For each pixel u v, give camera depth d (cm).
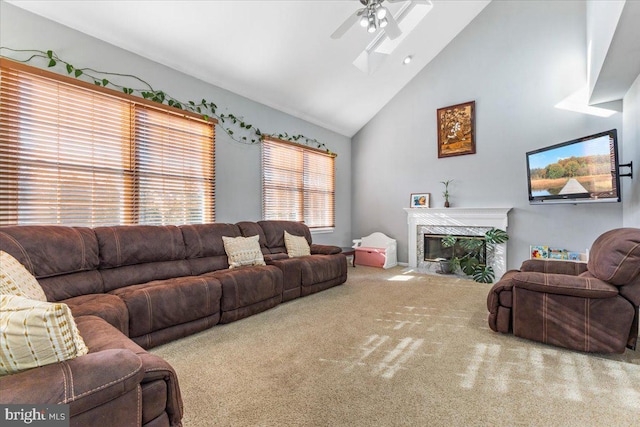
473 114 487
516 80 452
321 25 367
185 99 350
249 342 232
